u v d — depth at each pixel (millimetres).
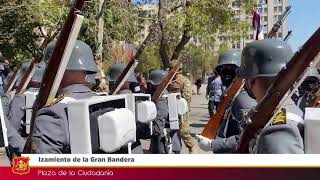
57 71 2781
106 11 10945
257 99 2541
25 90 5738
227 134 3846
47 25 12172
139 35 12500
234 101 3754
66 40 2680
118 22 11734
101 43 9031
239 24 17594
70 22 2643
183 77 8109
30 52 14375
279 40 2543
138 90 7703
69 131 2715
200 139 3922
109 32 11656
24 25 13289
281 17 5043
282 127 2080
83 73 3260
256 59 2502
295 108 2324
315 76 4207
